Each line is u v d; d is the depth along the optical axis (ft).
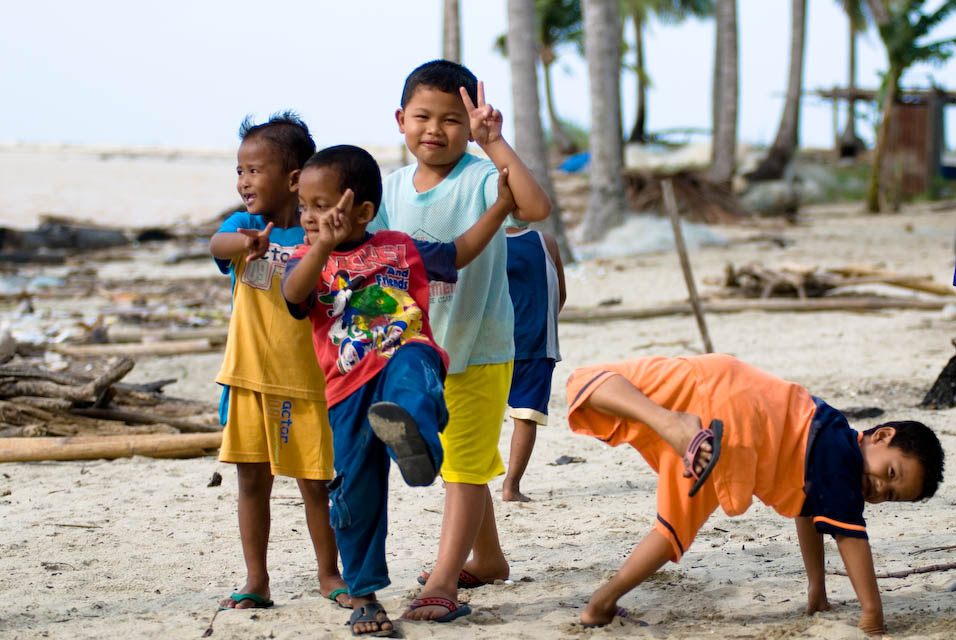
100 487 22.21
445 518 14.19
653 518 19.42
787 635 13.05
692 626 13.52
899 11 104.47
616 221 76.02
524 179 13.10
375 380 12.62
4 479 22.89
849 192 126.93
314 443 14.23
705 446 12.25
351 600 13.32
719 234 82.53
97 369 35.09
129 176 198.59
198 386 34.01
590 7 74.84
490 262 14.39
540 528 18.89
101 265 74.84
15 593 15.33
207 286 60.64
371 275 12.84
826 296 50.26
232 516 19.98
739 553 17.11
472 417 14.26
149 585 15.80
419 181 14.67
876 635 12.88
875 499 12.98
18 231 81.00
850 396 29.78
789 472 12.84
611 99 75.05
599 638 13.01
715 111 117.80
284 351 14.06
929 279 49.49
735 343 39.65
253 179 14.05
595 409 13.37
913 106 128.26
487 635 13.02
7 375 27.27
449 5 95.40
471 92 14.15
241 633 13.24
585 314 46.39
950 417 26.66
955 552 16.61
